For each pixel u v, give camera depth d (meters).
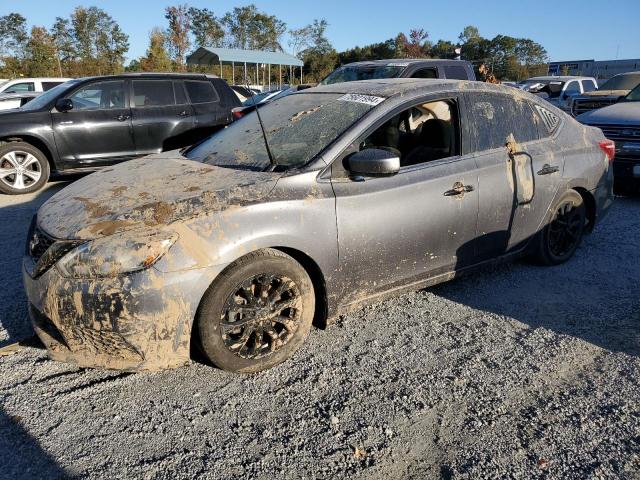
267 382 2.99
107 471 2.33
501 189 3.97
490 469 2.37
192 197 2.91
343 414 2.73
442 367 3.16
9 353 3.22
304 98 4.16
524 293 4.25
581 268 4.79
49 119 7.65
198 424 2.64
